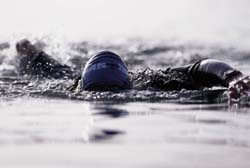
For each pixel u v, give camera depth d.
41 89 13.25
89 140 7.14
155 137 7.39
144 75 13.39
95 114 9.37
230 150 6.71
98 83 12.17
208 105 10.70
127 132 7.70
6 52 22.23
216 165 6.02
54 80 15.95
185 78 13.02
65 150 6.60
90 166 5.92
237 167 5.95
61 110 9.91
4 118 8.96
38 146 6.80
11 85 14.46
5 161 6.09
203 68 12.72
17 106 10.52
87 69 12.39
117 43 27.16
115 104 10.77
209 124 8.46
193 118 9.04
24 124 8.34
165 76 13.16
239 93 11.30
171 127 8.13
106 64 12.28
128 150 6.64
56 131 7.74
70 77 16.72
